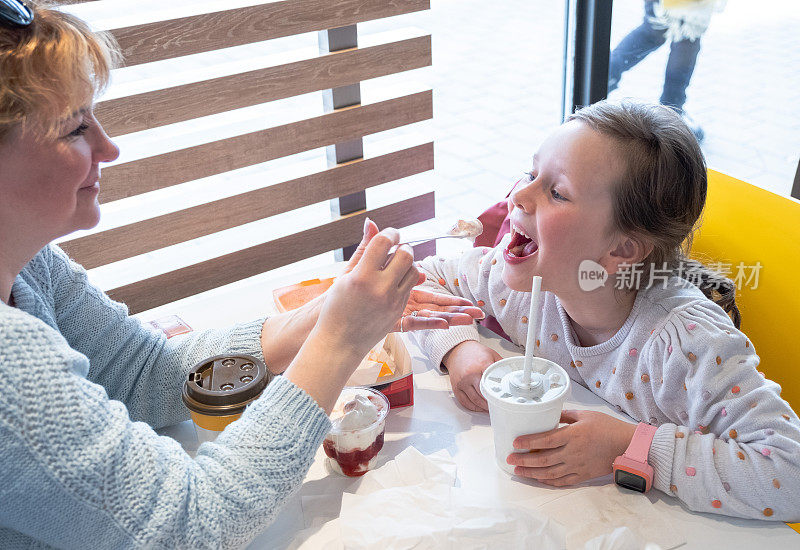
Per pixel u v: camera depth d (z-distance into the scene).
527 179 1.09
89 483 0.64
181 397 1.02
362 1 1.52
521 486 0.92
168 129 1.75
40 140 0.68
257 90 1.48
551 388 0.91
